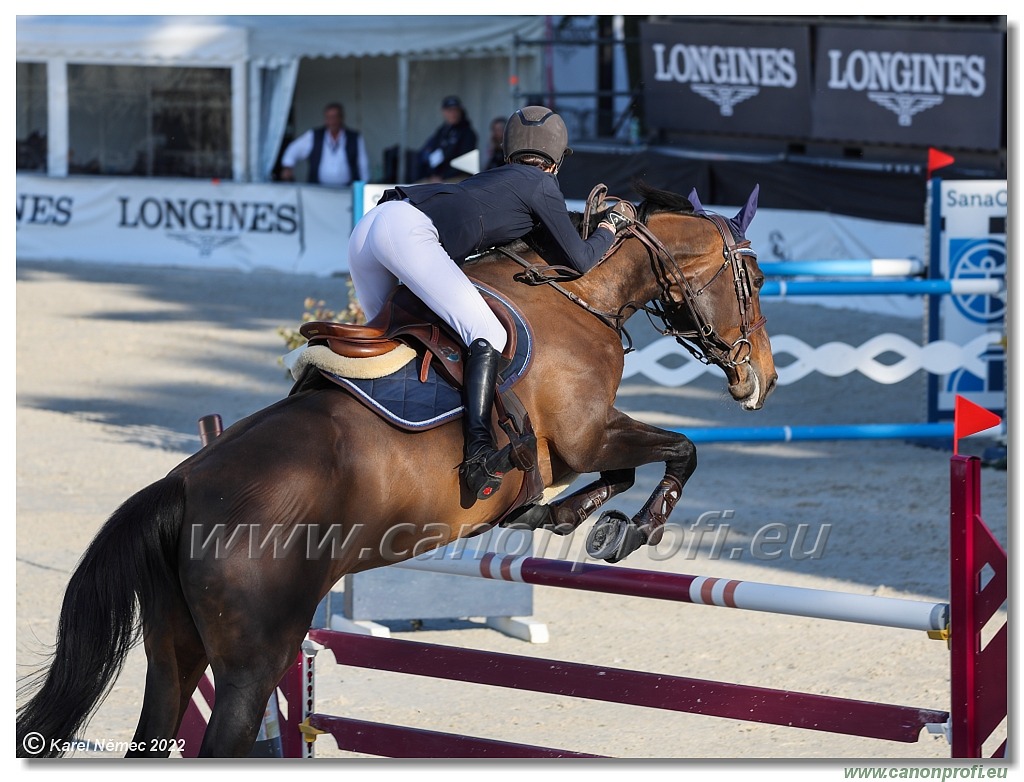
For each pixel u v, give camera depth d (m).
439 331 6.39
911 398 18.92
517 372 6.48
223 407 17.86
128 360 21.11
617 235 7.25
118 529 5.58
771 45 26.36
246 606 5.54
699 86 27.64
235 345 22.23
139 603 5.67
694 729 8.05
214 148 33.16
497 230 6.65
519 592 9.87
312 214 30.92
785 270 14.77
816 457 15.67
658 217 7.50
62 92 32.66
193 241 32.09
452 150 28.00
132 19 32.59
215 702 5.60
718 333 7.57
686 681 6.45
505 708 8.48
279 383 19.42
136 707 8.29
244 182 31.70
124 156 33.44
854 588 10.35
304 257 30.98
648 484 14.20
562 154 7.04
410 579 9.73
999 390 15.98
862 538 11.90
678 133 28.61
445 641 9.77
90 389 19.12
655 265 7.36
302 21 32.56
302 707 7.24
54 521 12.55
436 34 32.59
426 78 37.28
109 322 24.25
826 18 26.12
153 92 33.03
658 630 9.93
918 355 15.15
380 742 7.04
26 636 9.29
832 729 6.15
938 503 13.23
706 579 6.45
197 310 25.59
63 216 32.72
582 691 6.67
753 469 14.98
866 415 17.75
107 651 5.47
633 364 14.34
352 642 7.17
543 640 9.69
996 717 5.71
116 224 32.56
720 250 7.58
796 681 8.62
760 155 26.92
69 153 33.28
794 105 26.16
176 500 5.63
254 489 5.62
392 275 6.67
